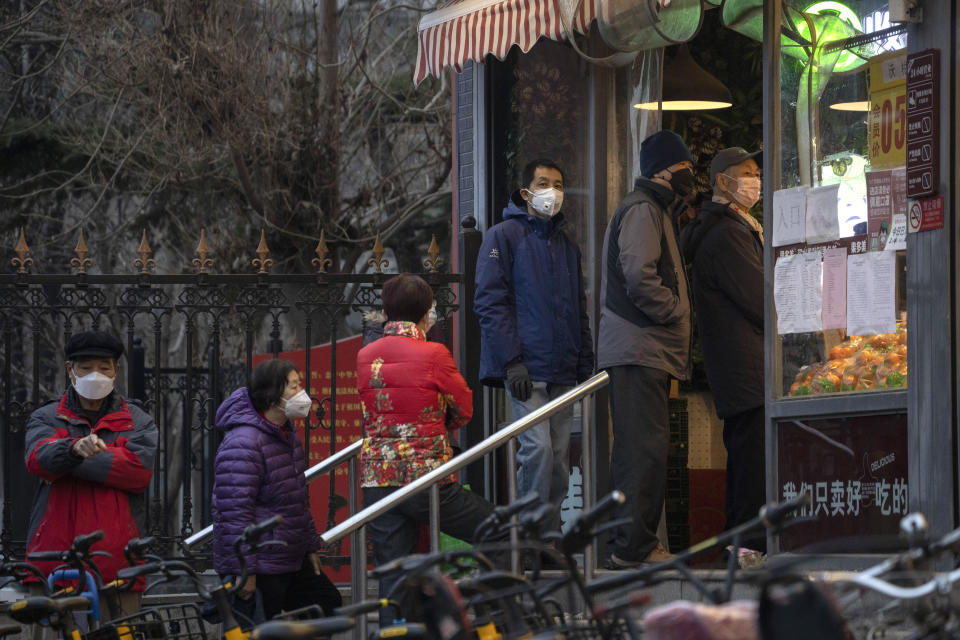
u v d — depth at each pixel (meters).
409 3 48.50
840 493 13.93
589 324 17.39
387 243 48.59
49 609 10.72
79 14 44.66
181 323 45.81
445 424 14.91
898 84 13.48
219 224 47.00
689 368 16.28
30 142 46.38
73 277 18.69
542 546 8.12
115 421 15.17
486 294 16.67
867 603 6.67
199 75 45.28
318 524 20.83
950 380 12.51
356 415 21.19
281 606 14.59
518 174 19.61
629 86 18.62
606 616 7.39
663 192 16.17
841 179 14.12
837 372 14.03
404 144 48.25
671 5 15.75
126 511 15.05
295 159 46.94
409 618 8.42
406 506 14.30
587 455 15.03
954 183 12.61
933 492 12.61
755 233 17.30
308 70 47.06
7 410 18.78
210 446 19.47
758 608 6.00
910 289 12.91
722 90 19.38
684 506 19.42
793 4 14.72
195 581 11.41
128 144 46.22
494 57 19.97
